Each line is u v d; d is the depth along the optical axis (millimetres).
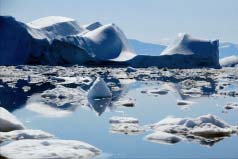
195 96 16406
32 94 16453
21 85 21406
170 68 57906
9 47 54000
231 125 8375
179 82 26531
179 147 6316
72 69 44562
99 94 15133
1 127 7246
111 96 15539
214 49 64688
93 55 62375
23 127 7457
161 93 17922
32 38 53500
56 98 14859
